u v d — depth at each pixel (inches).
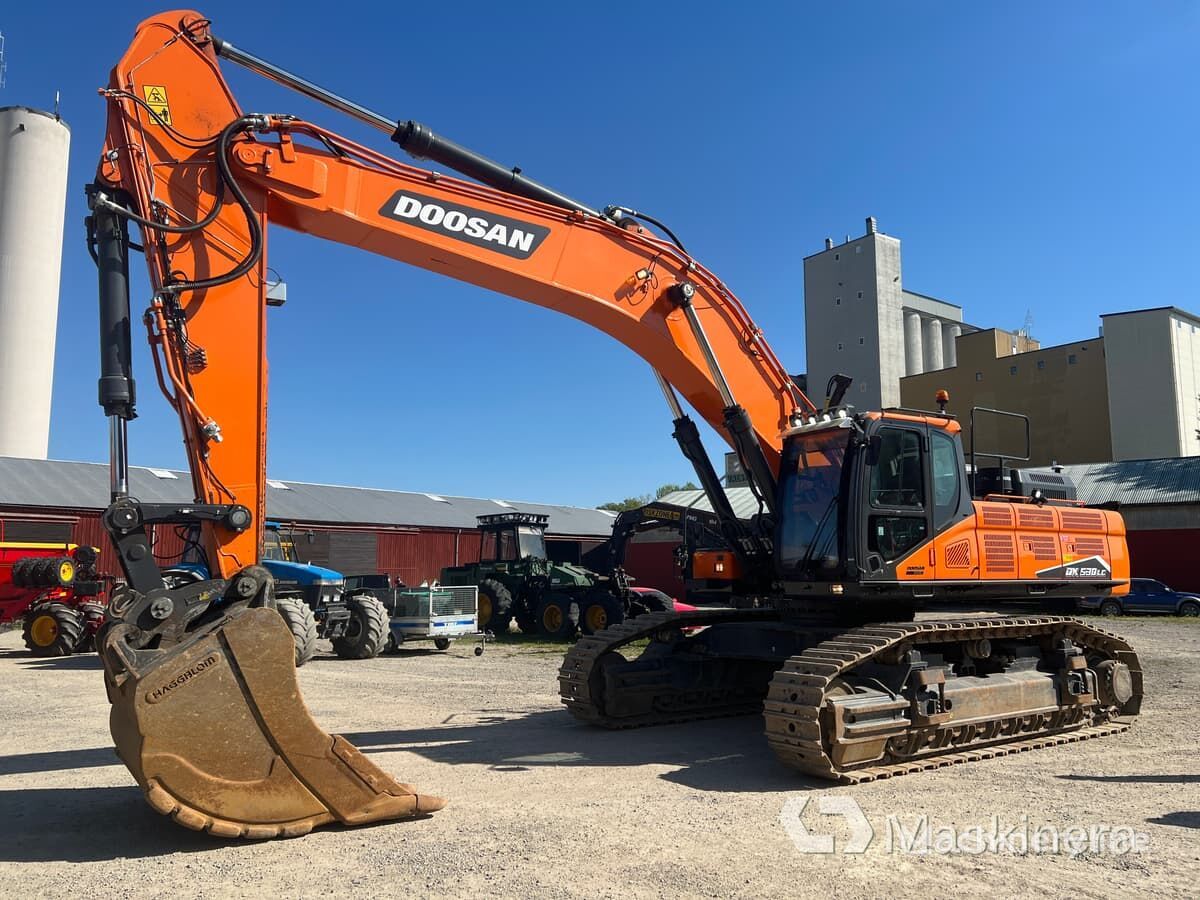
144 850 195.9
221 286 227.0
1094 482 1353.3
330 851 194.2
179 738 187.2
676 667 368.5
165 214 223.8
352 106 254.8
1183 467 1327.5
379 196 255.6
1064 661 343.6
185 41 234.5
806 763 259.1
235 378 225.1
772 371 331.6
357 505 1262.3
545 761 289.6
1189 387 1763.0
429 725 358.6
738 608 366.6
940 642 308.0
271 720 199.3
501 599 834.8
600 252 293.6
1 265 1266.0
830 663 267.3
